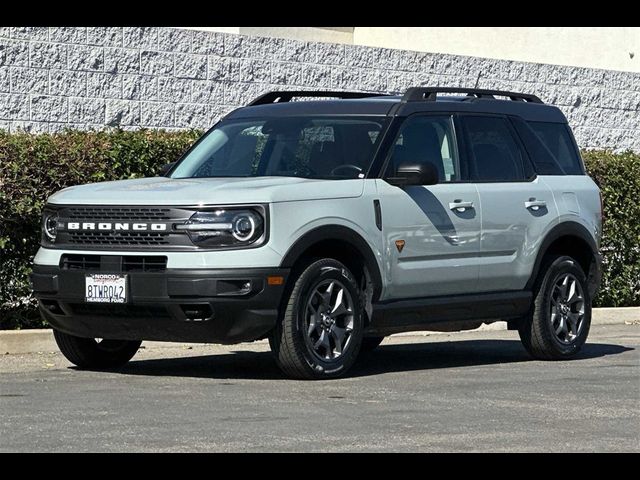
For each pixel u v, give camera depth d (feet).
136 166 47.44
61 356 42.86
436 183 39.68
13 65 53.62
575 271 44.04
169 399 32.27
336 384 35.65
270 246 35.29
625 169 60.03
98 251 36.37
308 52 62.44
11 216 44.55
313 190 36.65
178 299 35.09
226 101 59.88
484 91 43.60
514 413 30.58
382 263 38.11
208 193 35.68
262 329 35.45
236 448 25.67
